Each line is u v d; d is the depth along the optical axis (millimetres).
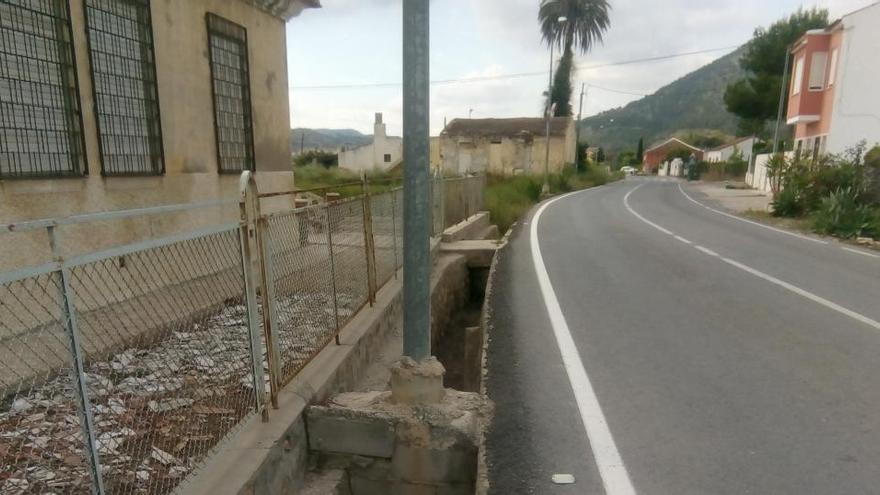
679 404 3902
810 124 23875
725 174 47031
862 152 16594
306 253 4031
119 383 2953
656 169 84750
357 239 5312
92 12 4305
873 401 3918
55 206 4000
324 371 3996
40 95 3883
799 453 3260
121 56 4633
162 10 5121
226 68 6250
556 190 31906
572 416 3742
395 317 6156
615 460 3209
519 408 3859
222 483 2654
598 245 10914
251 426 3191
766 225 14320
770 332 5426
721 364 4625
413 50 3324
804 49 22609
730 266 8664
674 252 10000
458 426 3396
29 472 2623
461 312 9172
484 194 16531
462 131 44219
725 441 3402
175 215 5336
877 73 19734
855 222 11914
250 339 3139
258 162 6953
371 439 3473
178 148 5395
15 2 3672
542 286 7414
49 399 2697
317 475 3504
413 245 3504
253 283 3164
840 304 6402
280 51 7484
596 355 4863
